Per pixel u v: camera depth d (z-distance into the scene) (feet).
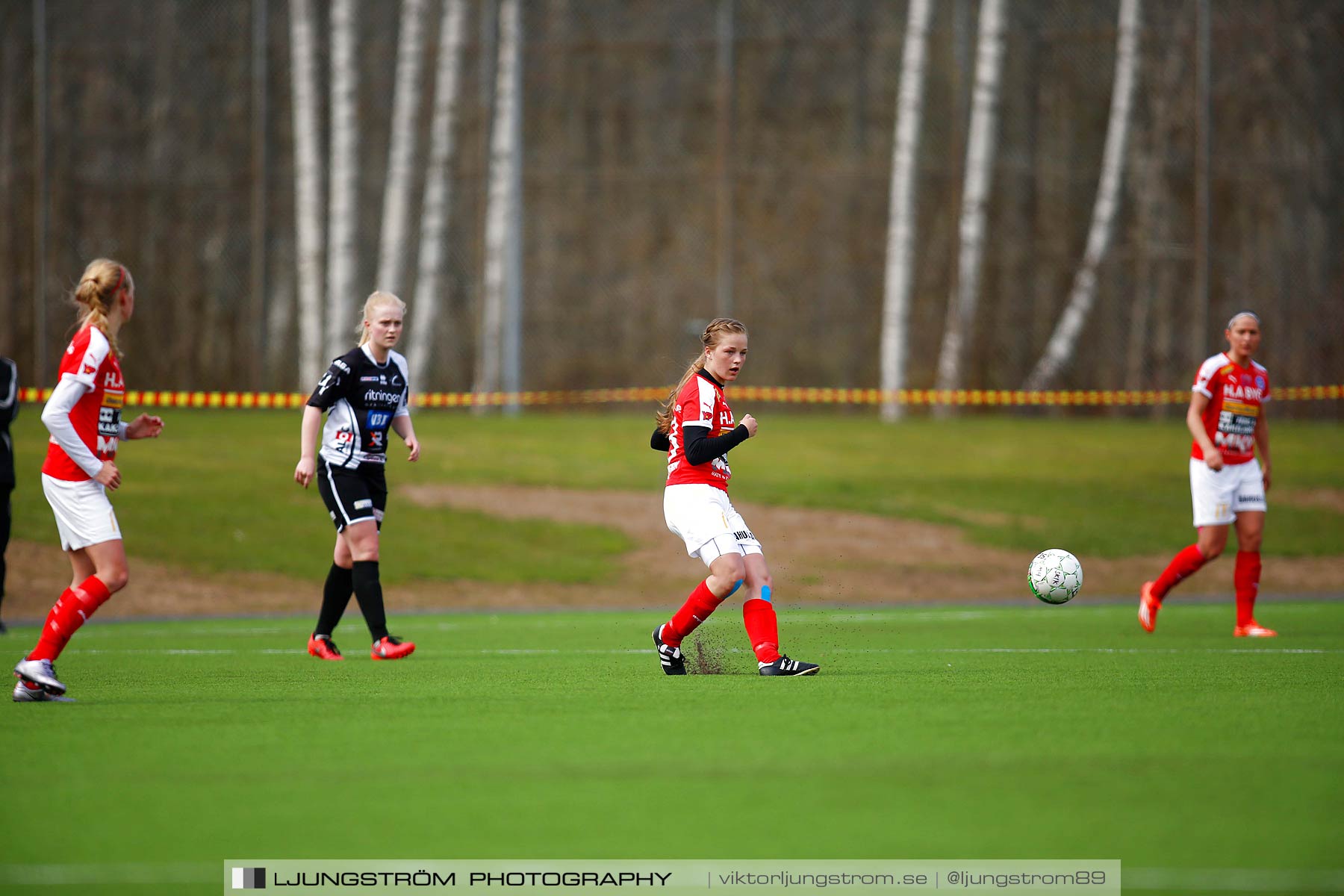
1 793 51.29
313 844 44.32
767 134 331.57
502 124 328.70
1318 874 40.45
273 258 330.54
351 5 327.47
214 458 238.27
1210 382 123.54
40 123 291.17
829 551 201.46
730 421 88.43
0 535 138.51
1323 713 69.67
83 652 115.34
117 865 42.11
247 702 76.64
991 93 318.45
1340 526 218.59
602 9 335.67
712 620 145.48
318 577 186.39
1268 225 319.06
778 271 328.70
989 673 90.89
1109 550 207.10
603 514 218.59
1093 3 325.83
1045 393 321.52
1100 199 325.21
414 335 329.72
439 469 236.63
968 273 321.11
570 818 47.16
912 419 305.94
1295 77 318.04
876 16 330.13
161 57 329.93
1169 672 91.40
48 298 322.34
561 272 330.54
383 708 73.41
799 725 65.82
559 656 106.83
